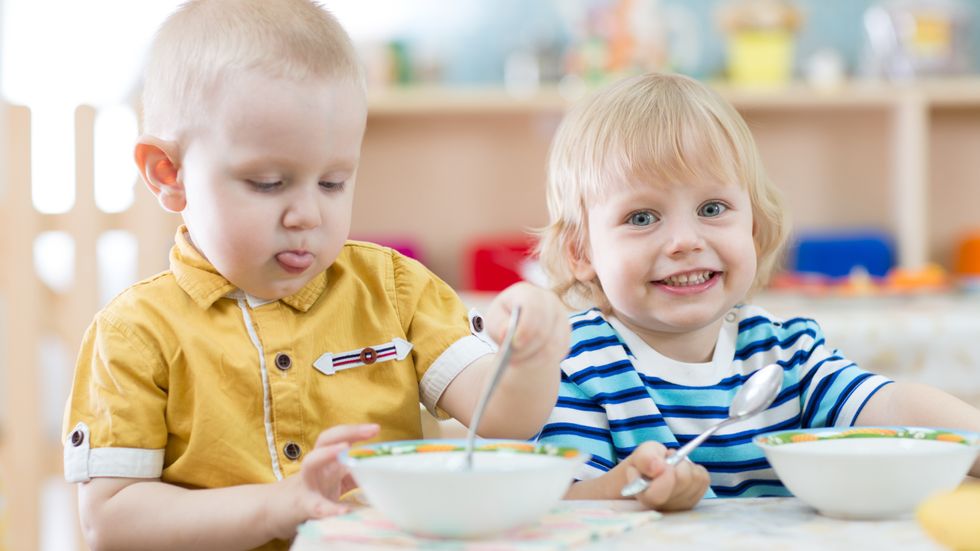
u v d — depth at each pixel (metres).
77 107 2.32
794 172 3.43
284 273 0.99
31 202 2.30
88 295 2.34
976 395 2.04
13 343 2.31
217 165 0.97
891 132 3.31
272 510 0.87
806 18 3.42
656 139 1.11
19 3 3.45
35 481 2.31
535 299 0.81
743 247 1.12
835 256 3.23
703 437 0.87
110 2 3.47
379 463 0.78
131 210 2.38
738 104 3.15
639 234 1.12
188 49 0.99
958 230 3.44
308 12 0.99
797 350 1.18
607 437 1.13
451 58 3.44
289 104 0.94
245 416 1.03
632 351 1.17
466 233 3.45
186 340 1.03
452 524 0.70
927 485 0.76
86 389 1.03
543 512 0.72
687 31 3.33
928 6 3.17
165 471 1.03
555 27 3.42
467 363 1.08
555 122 3.35
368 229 3.44
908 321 2.06
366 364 1.08
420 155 3.44
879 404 1.09
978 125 3.42
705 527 0.77
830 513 0.79
